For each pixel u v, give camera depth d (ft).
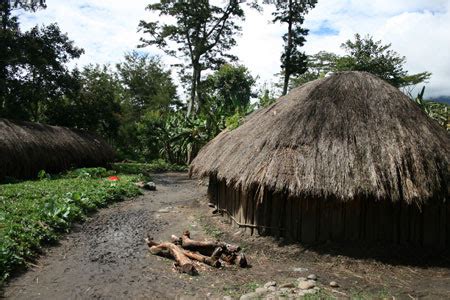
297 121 23.48
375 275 18.53
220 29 95.35
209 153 31.42
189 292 16.92
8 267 18.04
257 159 22.54
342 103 23.79
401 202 21.08
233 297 16.33
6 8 61.46
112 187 40.09
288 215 22.98
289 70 88.12
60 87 67.92
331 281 17.76
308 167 20.93
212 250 21.45
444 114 53.26
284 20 86.99
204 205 35.99
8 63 59.06
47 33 65.31
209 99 85.56
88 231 26.73
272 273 18.99
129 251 22.85
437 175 20.45
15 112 63.16
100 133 84.53
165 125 90.79
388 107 23.20
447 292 16.56
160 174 70.64
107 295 16.62
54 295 16.51
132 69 143.64
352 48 86.84
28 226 22.66
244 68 91.66
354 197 20.04
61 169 55.06
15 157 46.06
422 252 21.04
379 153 20.95
